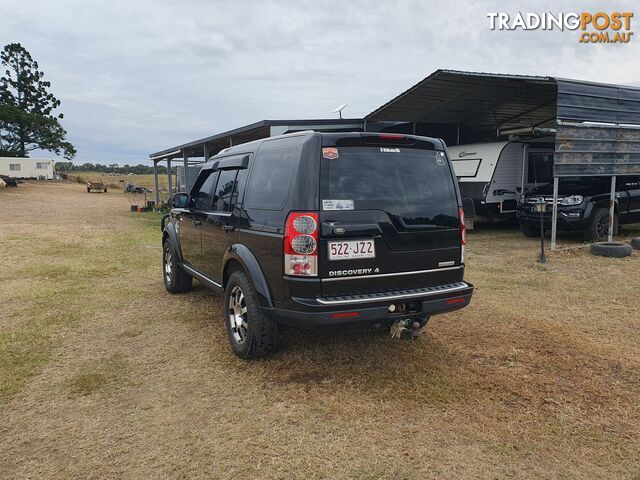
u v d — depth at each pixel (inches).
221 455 111.4
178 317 216.2
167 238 257.9
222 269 178.4
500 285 263.4
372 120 573.3
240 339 167.3
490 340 179.9
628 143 381.4
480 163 487.8
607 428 120.7
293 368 157.4
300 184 136.0
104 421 127.1
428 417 126.3
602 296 238.2
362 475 103.6
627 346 173.0
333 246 134.9
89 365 163.5
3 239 472.4
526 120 620.1
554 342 177.2
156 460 109.8
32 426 125.0
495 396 137.2
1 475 105.0
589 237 392.2
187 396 140.3
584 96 351.3
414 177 149.7
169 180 1002.7
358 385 144.8
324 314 132.4
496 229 530.3
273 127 533.6
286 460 109.1
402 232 144.1
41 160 2423.7
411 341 179.3
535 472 103.9
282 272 138.2
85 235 516.4
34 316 219.8
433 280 151.7
